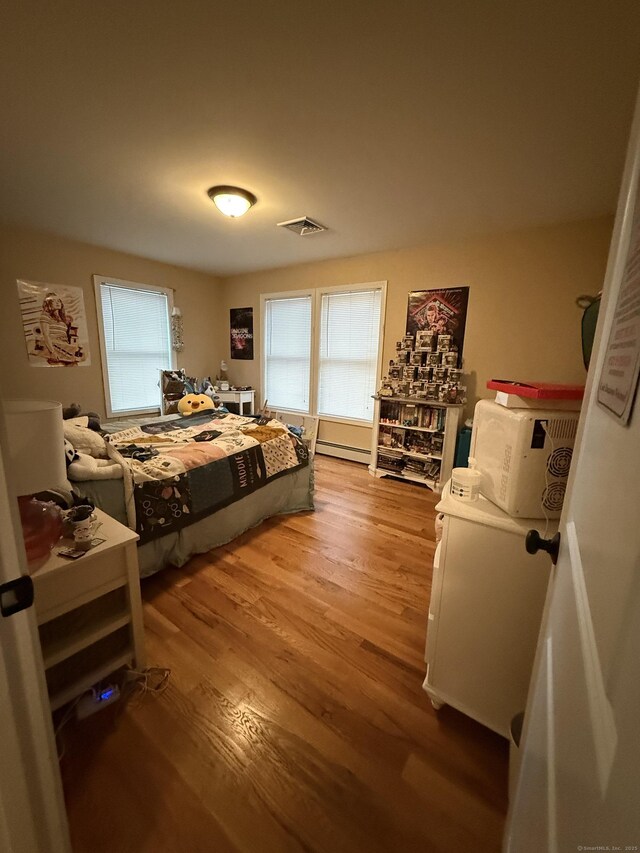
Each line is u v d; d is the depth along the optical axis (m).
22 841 0.58
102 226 3.26
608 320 0.64
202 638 1.64
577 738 0.41
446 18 1.20
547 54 1.33
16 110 1.70
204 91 1.57
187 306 4.98
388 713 1.33
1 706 0.53
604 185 2.30
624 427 0.42
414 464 3.73
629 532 0.35
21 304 3.48
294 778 1.12
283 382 4.97
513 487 1.07
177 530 2.08
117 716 1.29
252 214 2.91
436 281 3.57
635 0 1.11
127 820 1.01
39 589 1.13
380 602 1.91
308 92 1.56
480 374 3.45
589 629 0.43
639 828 0.23
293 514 2.95
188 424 3.16
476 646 1.20
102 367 4.15
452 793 1.09
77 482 1.75
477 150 1.96
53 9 1.19
